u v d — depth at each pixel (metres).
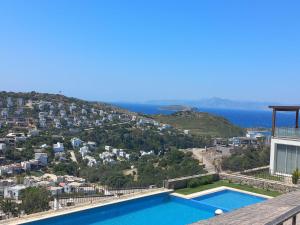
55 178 48.66
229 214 5.29
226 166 18.88
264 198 13.16
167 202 13.05
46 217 9.66
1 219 9.43
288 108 16.66
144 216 11.45
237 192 14.04
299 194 7.00
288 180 15.03
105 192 13.54
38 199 11.48
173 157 46.44
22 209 11.00
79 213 10.43
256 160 20.25
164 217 11.39
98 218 10.98
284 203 6.11
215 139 77.06
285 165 16.25
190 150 51.16
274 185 14.09
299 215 6.87
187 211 12.07
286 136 16.30
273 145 16.58
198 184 14.66
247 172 16.28
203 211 12.09
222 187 14.49
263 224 4.73
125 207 11.80
